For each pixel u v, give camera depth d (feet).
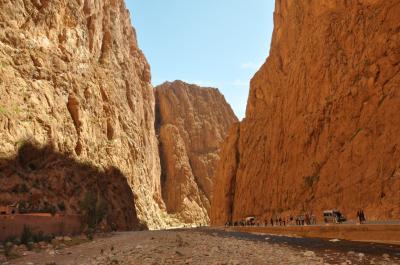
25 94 193.06
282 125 227.61
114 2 351.67
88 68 262.88
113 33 337.52
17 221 116.88
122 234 156.15
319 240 102.89
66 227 139.23
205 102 588.50
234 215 269.85
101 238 130.00
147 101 432.66
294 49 244.63
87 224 160.04
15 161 173.17
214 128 561.43
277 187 213.05
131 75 361.71
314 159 181.57
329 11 205.36
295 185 191.31
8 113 177.68
